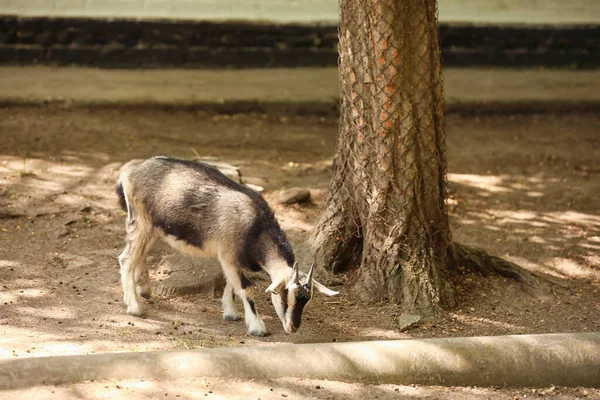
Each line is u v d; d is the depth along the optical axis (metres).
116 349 7.64
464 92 18.77
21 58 18.64
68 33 18.72
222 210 8.36
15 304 8.70
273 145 15.71
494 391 7.29
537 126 17.81
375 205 9.46
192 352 7.13
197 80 18.62
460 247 10.45
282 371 7.08
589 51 20.61
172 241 8.70
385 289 9.39
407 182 9.40
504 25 20.14
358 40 9.31
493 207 13.09
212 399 6.62
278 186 13.21
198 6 19.08
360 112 9.45
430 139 9.47
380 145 9.34
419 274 9.33
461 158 15.38
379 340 7.87
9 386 6.60
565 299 9.82
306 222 11.84
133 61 19.03
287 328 7.77
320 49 19.72
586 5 20.42
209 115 17.36
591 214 12.93
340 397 6.86
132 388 6.71
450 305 9.32
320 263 9.92
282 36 19.53
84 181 12.73
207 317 8.80
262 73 19.36
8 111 16.19
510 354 7.43
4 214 11.27
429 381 7.27
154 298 9.23
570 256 11.28
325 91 18.47
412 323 8.73
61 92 17.00
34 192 12.12
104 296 9.13
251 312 8.42
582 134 17.25
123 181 8.84
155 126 16.17
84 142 14.68
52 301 8.87
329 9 19.64
